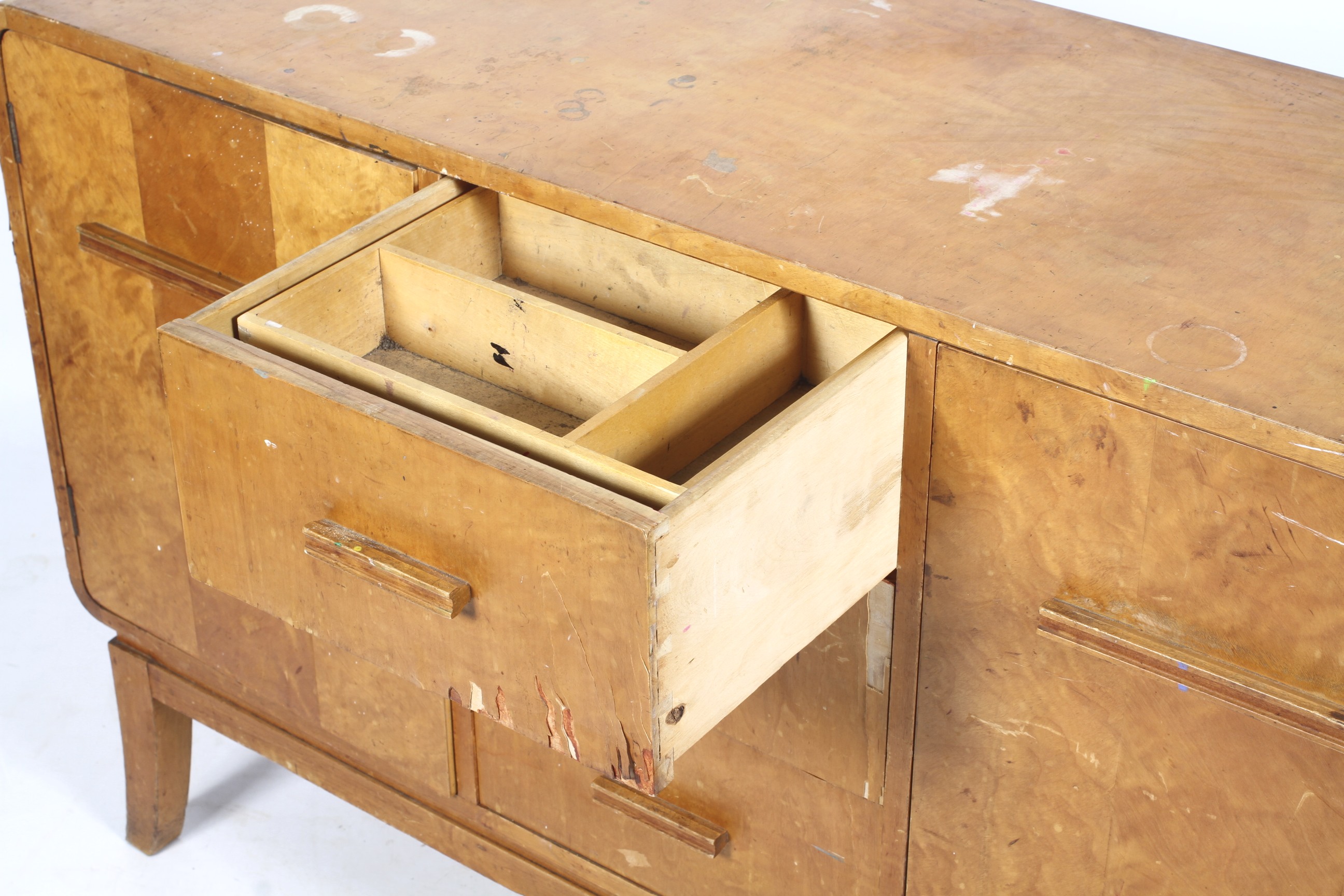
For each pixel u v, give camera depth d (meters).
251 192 1.49
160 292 1.60
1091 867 1.26
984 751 1.27
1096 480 1.10
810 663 1.32
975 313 1.10
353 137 1.38
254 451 1.14
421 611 1.11
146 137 1.53
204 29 1.53
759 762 1.39
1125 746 1.18
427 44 1.53
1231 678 1.09
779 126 1.38
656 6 1.63
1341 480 0.99
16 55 1.58
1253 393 1.02
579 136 1.35
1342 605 1.03
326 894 1.89
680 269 1.36
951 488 1.18
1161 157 1.33
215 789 2.05
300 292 1.25
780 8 1.62
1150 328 1.09
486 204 1.40
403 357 1.35
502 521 1.02
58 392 1.76
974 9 1.62
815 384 1.30
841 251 1.18
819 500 1.11
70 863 1.93
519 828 1.60
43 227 1.67
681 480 1.21
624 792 1.47
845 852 1.39
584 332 1.25
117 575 1.82
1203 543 1.08
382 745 1.66
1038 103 1.42
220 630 1.74
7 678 2.21
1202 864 1.19
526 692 1.09
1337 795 1.09
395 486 1.07
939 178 1.29
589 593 1.00
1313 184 1.29
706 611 1.03
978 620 1.22
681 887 1.51
